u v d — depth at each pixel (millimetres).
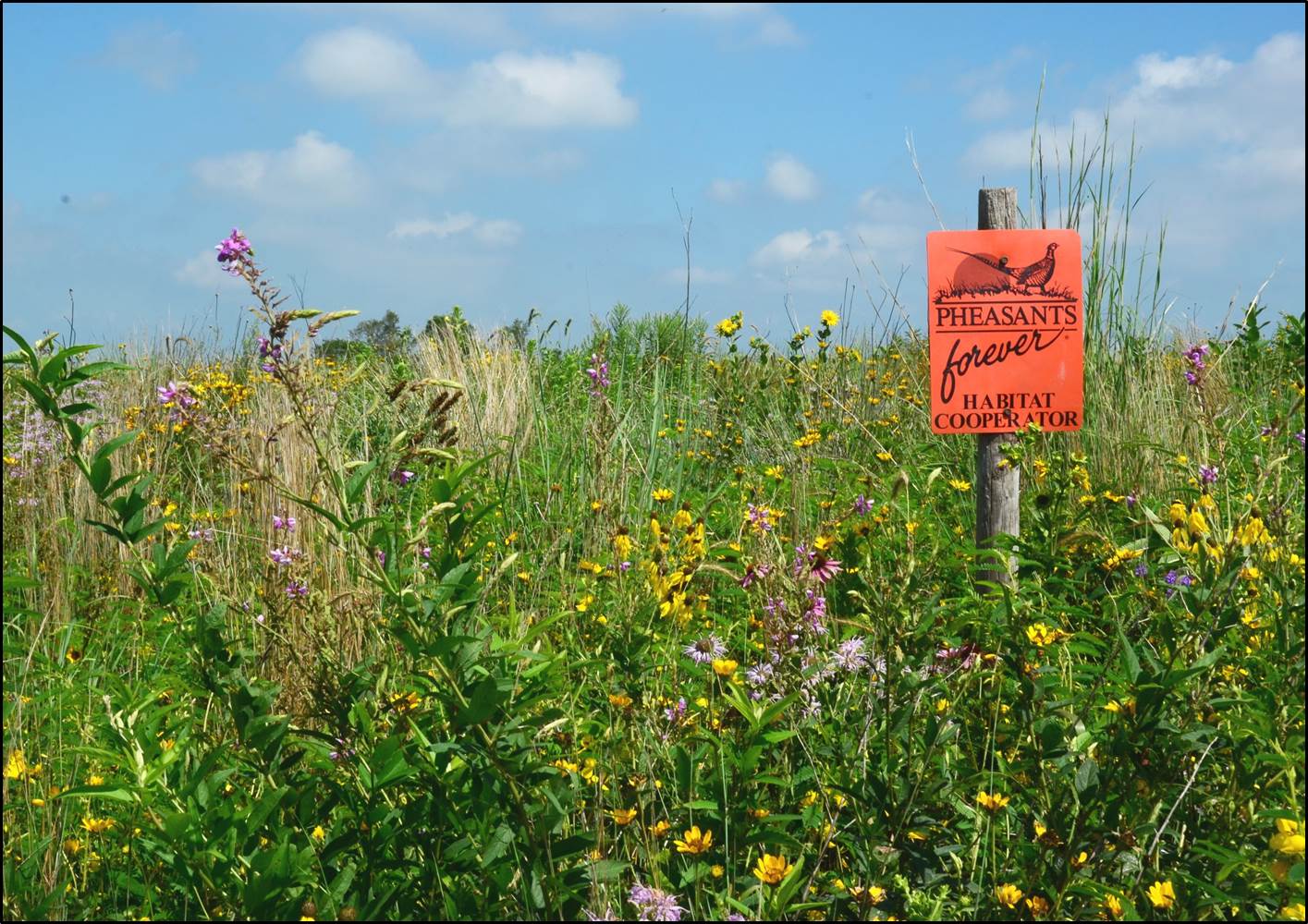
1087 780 2148
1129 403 5332
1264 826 2230
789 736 2393
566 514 5277
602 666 3115
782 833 2244
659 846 2350
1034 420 4457
